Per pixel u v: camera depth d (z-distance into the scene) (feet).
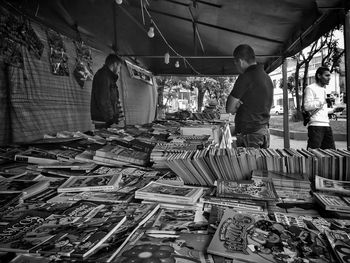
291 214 3.81
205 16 15.01
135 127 15.06
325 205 3.72
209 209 4.02
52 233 3.22
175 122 19.15
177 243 3.03
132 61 21.79
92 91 13.73
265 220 3.43
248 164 5.08
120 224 3.44
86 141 8.26
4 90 8.15
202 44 22.16
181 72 28.27
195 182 5.41
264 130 9.49
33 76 9.42
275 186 4.60
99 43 15.10
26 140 8.95
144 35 22.34
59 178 5.79
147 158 7.03
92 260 2.64
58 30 11.15
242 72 9.77
